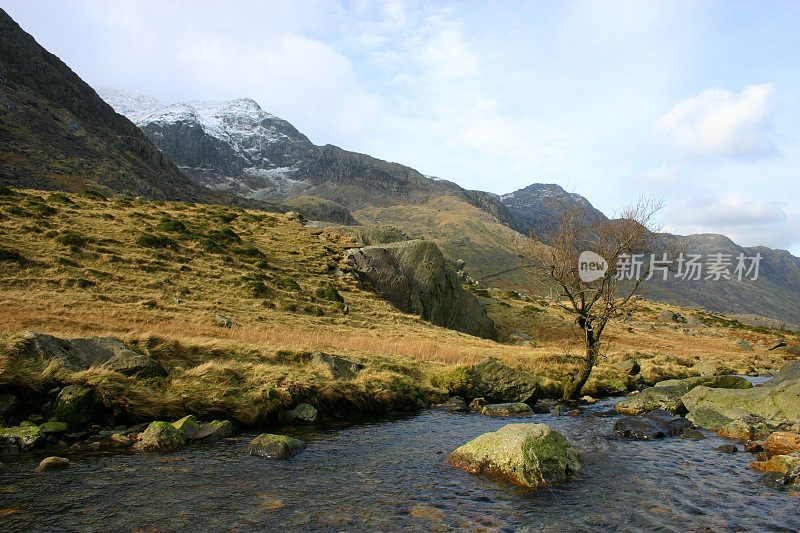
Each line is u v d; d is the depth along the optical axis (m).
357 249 50.12
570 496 7.98
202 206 63.00
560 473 8.94
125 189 149.12
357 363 19.06
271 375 14.72
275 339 22.45
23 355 11.22
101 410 10.99
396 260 50.28
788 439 10.86
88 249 32.69
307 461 9.70
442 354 25.55
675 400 17.16
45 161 137.12
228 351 16.70
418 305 47.69
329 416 14.59
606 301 19.20
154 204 56.78
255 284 34.53
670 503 7.71
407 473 9.06
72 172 139.25
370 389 16.42
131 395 11.38
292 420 13.50
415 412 16.31
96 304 23.66
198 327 22.64
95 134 187.50
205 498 7.33
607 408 18.44
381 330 33.25
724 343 62.72
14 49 191.12
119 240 36.34
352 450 10.78
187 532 6.11
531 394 18.95
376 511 7.09
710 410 15.22
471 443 9.91
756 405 15.53
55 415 10.30
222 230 46.03
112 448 9.73
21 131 148.75
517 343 50.56
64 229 35.31
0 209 35.50
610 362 33.84
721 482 8.84
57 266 28.23
